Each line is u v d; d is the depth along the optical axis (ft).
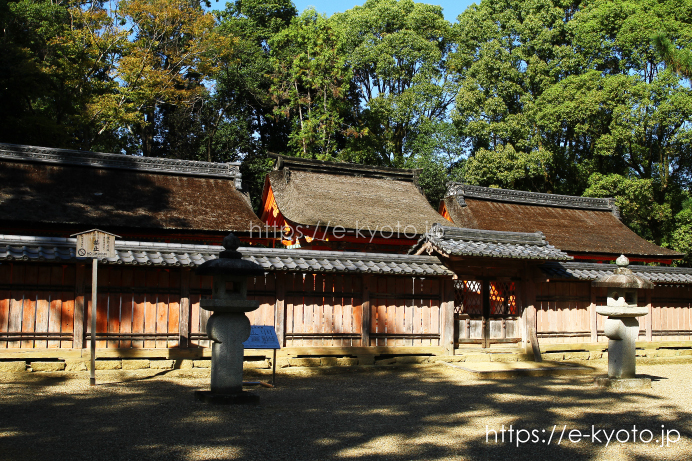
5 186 57.41
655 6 103.04
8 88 84.48
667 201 103.81
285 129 142.51
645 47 102.22
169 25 111.55
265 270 37.88
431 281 44.62
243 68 129.80
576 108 99.96
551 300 48.75
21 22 96.17
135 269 36.91
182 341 37.45
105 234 32.55
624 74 109.40
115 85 107.55
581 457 20.54
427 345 44.01
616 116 98.12
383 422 24.99
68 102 97.81
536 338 46.83
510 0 127.65
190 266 36.37
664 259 80.89
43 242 34.09
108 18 104.27
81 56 98.84
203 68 114.52
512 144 117.29
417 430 23.68
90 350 34.14
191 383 33.60
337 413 26.58
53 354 34.27
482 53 118.42
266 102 131.95
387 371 41.19
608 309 36.73
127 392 30.14
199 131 127.24
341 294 41.83
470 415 26.91
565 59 116.26
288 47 134.62
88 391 30.07
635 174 111.86
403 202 75.66
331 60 125.39
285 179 72.49
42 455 18.63
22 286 34.27
